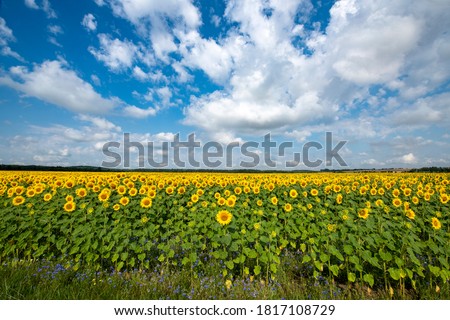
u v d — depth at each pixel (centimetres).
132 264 547
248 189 969
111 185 1091
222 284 512
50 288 462
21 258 621
